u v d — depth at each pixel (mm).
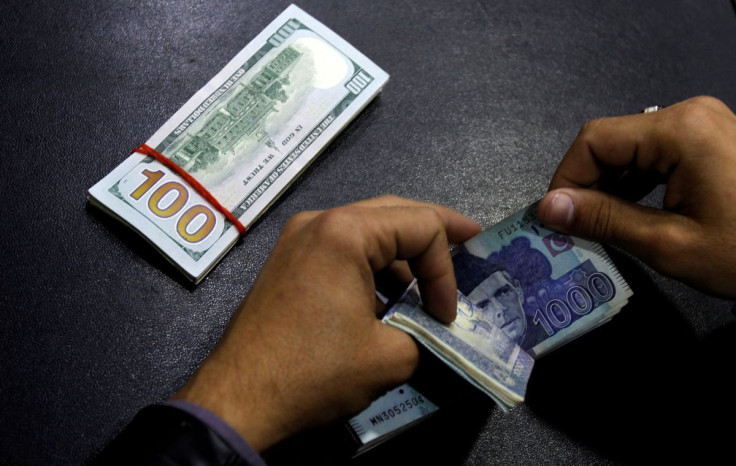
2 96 927
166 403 615
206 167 918
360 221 647
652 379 887
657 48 1101
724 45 1119
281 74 983
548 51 1076
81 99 943
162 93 964
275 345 632
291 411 636
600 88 1064
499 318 862
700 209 789
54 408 794
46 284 850
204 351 844
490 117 1025
